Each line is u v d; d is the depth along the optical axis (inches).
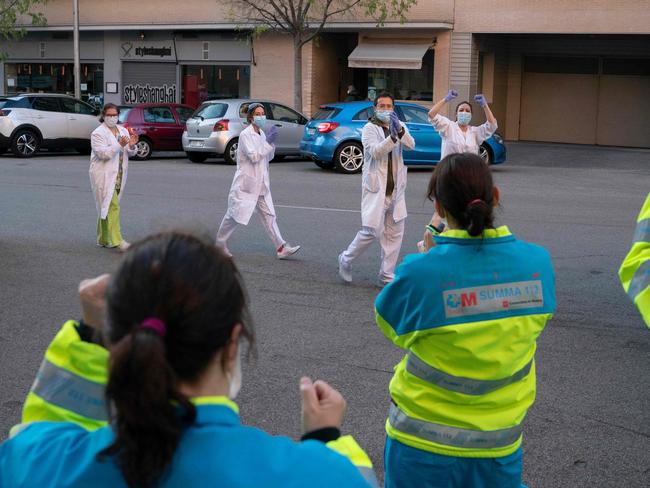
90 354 71.9
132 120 903.1
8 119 900.0
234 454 59.7
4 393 224.1
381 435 201.8
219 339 60.4
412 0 1026.1
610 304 321.7
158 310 58.9
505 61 1168.2
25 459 63.6
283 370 243.3
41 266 375.6
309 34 1115.3
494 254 114.3
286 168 813.9
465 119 393.4
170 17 1208.2
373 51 1096.8
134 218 504.7
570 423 209.0
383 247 343.9
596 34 1026.7
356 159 766.5
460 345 112.8
